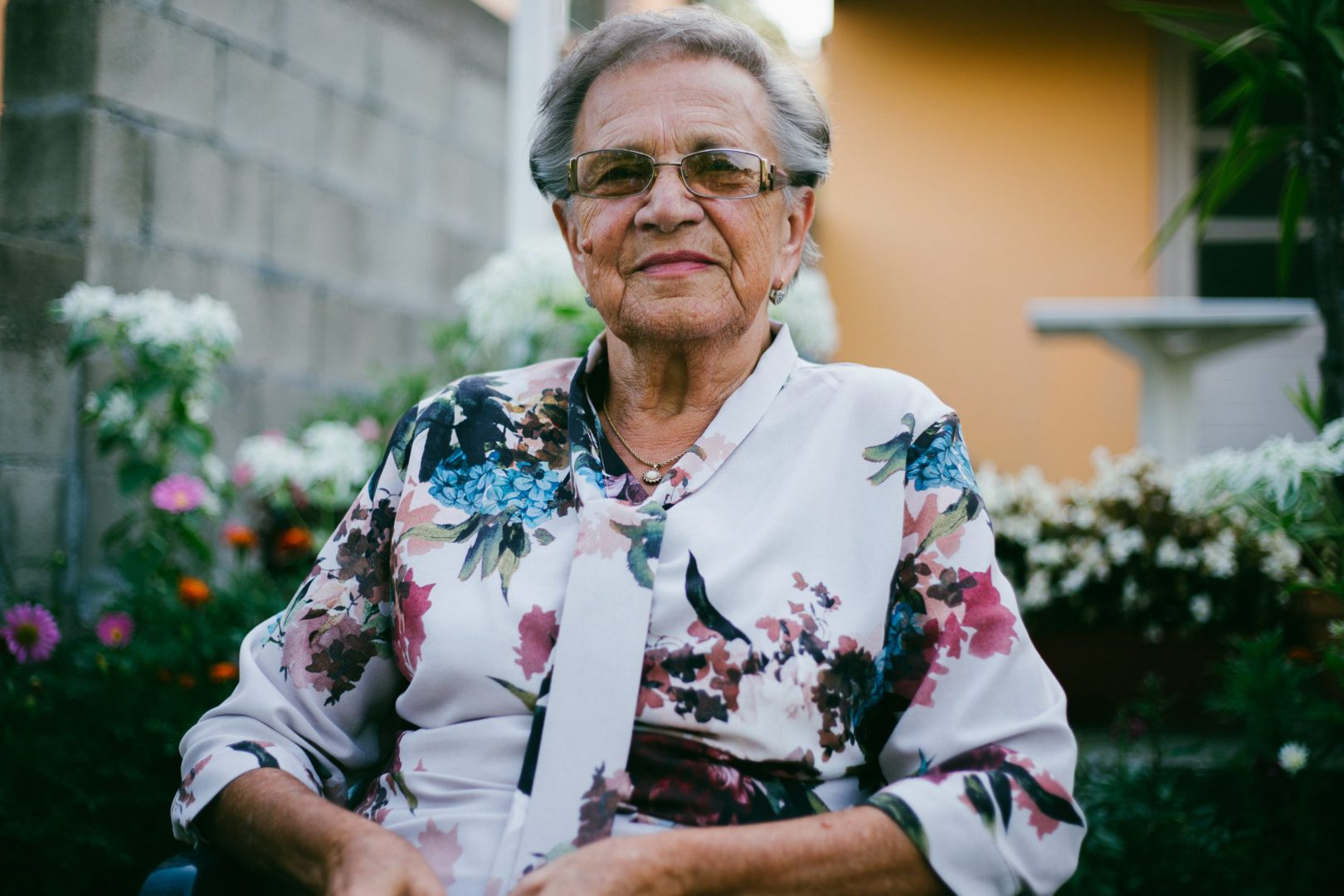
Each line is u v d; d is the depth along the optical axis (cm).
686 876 107
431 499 137
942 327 569
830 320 355
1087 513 288
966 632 125
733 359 144
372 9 394
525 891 105
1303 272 550
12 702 199
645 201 138
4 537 274
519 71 403
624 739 118
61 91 298
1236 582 272
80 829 187
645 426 146
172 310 272
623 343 144
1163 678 275
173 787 199
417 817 124
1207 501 212
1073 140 559
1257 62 216
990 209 566
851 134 576
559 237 340
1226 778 211
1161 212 552
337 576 140
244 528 307
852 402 136
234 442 344
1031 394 561
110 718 202
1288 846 191
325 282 377
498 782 124
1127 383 554
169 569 280
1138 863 187
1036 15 562
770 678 120
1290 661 214
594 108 143
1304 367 526
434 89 426
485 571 131
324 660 138
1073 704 280
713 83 140
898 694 128
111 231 301
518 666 125
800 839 110
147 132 311
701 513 130
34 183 299
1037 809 115
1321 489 209
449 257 436
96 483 296
